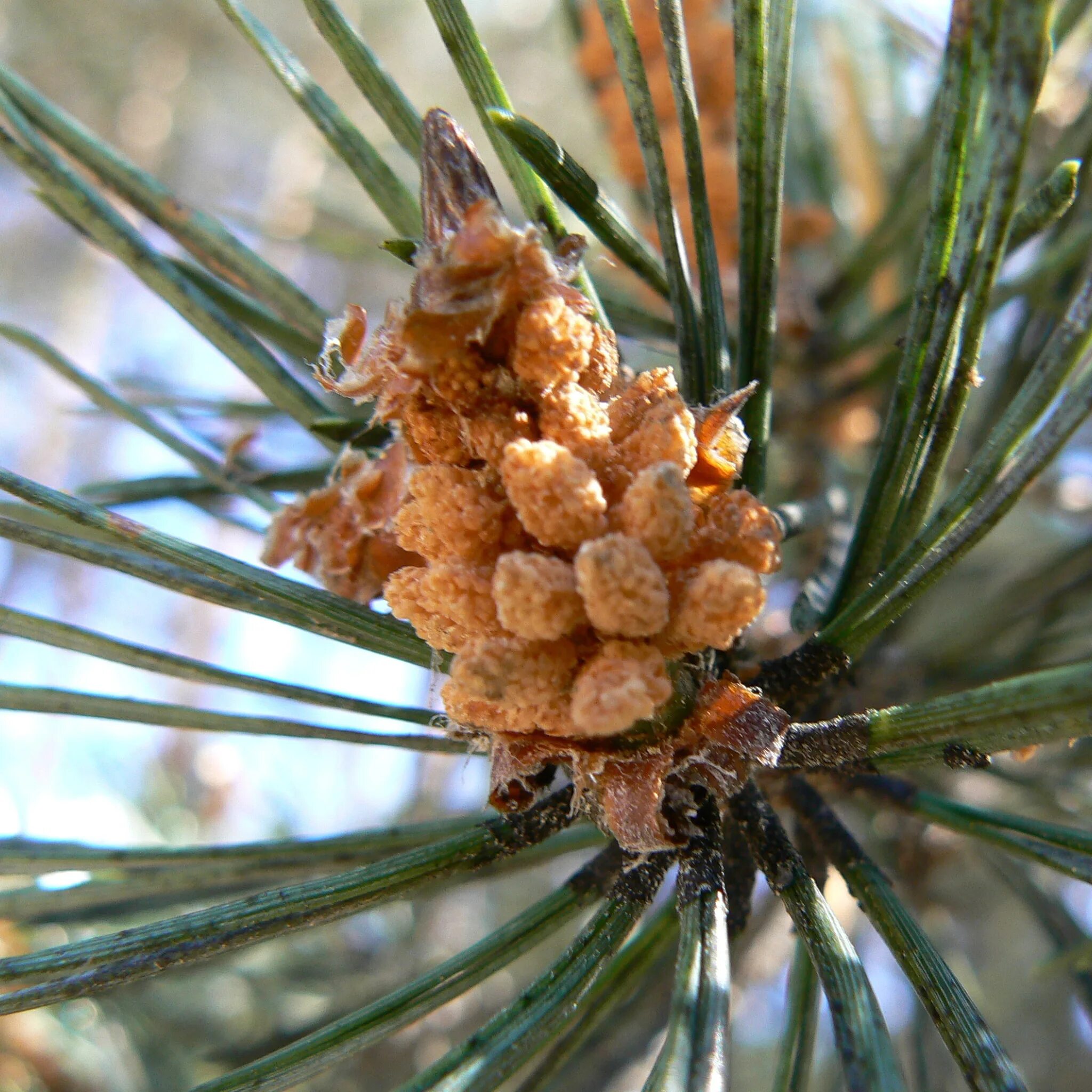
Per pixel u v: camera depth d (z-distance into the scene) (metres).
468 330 0.06
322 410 0.08
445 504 0.06
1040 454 0.06
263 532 0.09
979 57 0.06
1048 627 0.11
